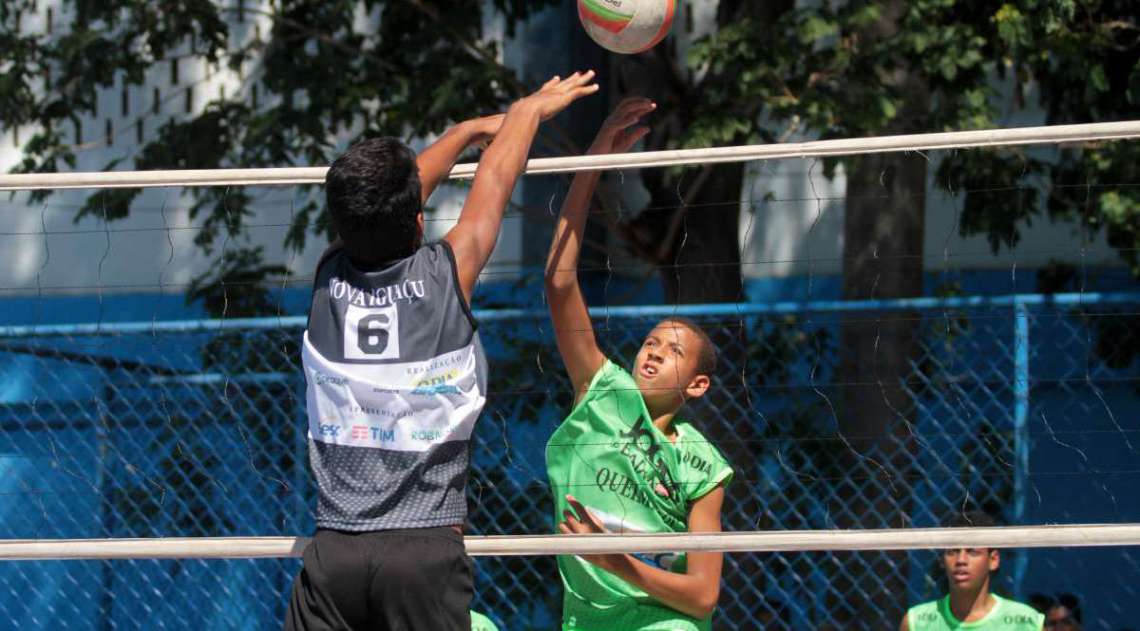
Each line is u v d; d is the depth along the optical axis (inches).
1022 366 452.4
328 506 234.7
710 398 462.0
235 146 605.0
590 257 728.3
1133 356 496.7
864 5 526.6
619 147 314.2
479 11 597.6
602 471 317.1
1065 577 455.8
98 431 446.6
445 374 236.7
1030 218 627.8
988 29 534.0
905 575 459.8
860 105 515.5
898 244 576.7
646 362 327.9
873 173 577.3
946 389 487.8
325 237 724.0
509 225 756.6
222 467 454.3
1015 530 274.2
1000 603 383.2
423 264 241.8
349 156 239.8
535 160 284.8
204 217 743.1
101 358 463.5
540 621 450.9
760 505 429.1
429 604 229.8
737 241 613.6
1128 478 489.7
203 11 604.7
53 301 769.6
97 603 456.8
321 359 239.5
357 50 592.7
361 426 235.3
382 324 237.6
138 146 754.8
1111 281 630.5
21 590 463.8
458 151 279.9
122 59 611.5
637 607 313.9
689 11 608.4
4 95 609.9
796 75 542.0
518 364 490.0
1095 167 537.0
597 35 291.4
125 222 759.7
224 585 447.2
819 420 498.3
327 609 231.1
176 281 754.8
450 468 237.3
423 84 570.6
